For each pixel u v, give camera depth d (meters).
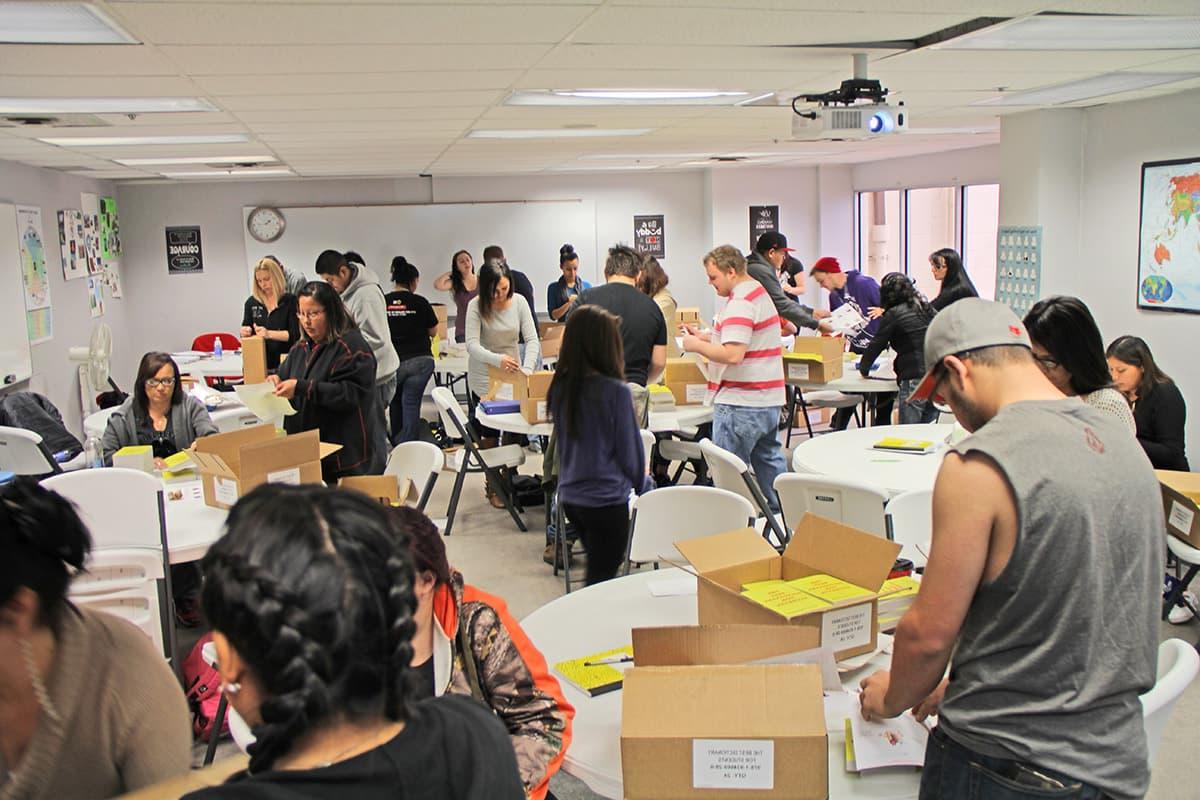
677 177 11.59
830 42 3.65
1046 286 6.64
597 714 1.97
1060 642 1.41
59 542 1.24
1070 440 1.44
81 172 8.28
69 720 1.25
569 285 9.24
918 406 5.95
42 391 7.48
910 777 1.70
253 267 10.49
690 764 1.54
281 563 0.83
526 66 3.85
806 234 12.02
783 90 4.81
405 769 0.86
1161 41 3.93
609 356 3.44
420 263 10.87
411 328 7.41
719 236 11.65
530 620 2.47
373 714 0.86
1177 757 3.00
